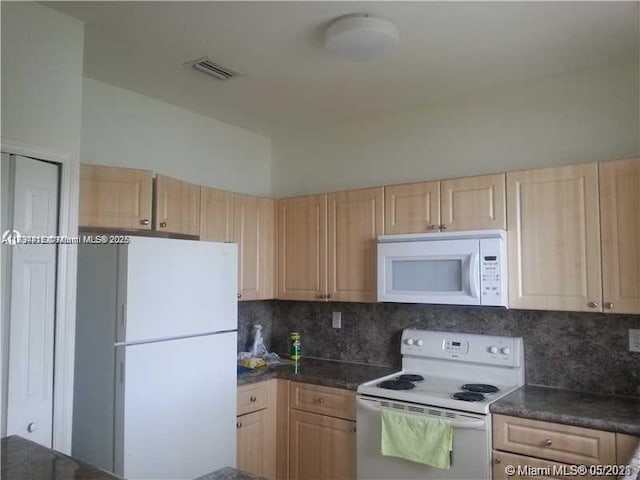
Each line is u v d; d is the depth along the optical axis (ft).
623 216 7.36
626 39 7.55
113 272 7.38
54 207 6.71
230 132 11.92
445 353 9.49
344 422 9.01
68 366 6.71
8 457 4.59
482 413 7.38
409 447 7.80
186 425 7.89
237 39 7.61
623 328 8.07
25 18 6.45
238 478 4.34
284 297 11.14
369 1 6.52
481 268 8.31
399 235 9.28
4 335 6.10
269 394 9.96
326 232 10.56
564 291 7.78
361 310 11.07
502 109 9.52
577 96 8.76
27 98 6.42
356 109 10.80
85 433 7.50
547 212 8.00
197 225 9.66
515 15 6.87
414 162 10.61
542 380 8.74
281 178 12.78
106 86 9.37
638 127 8.20
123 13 6.85
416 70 8.75
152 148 10.12
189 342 8.04
